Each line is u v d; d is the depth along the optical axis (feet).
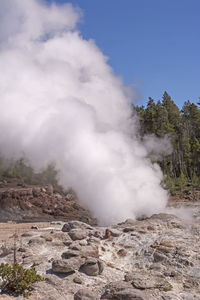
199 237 36.11
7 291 24.97
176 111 185.37
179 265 30.07
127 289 23.99
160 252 33.04
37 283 26.25
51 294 24.79
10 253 34.71
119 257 34.35
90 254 32.04
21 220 70.28
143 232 39.78
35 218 73.05
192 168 155.74
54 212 76.64
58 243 36.68
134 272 28.99
